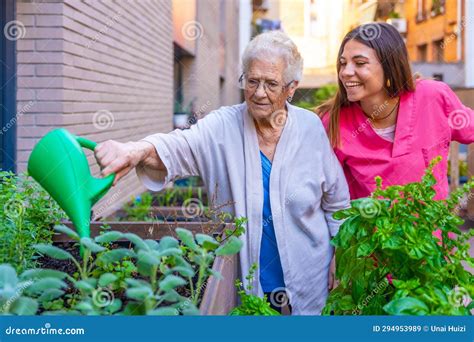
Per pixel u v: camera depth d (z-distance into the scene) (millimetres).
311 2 12344
